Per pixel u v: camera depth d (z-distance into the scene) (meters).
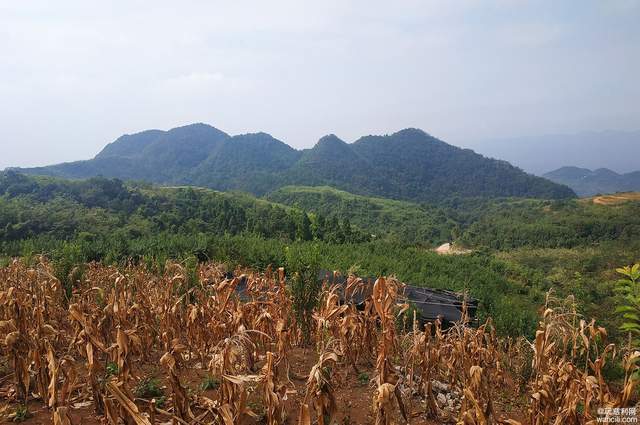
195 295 8.67
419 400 6.38
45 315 6.73
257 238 29.92
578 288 21.52
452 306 13.12
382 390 4.27
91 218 37.19
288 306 8.21
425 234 82.62
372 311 7.97
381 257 26.98
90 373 4.98
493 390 7.32
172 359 4.43
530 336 12.16
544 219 77.31
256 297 8.79
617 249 49.50
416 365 7.43
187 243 23.14
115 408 4.25
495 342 8.86
